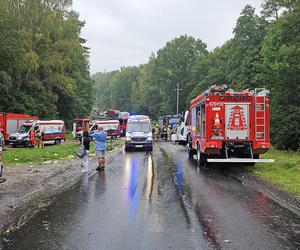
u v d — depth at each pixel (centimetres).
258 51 5303
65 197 1055
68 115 6944
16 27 5022
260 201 1002
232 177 1456
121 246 634
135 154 2589
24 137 3538
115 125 5272
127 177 1452
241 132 1725
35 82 5272
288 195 1088
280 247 631
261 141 1722
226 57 7731
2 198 1041
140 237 683
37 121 3831
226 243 651
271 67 2683
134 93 15762
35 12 5228
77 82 7138
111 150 2994
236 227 751
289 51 2658
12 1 5031
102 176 1483
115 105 18088
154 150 2973
